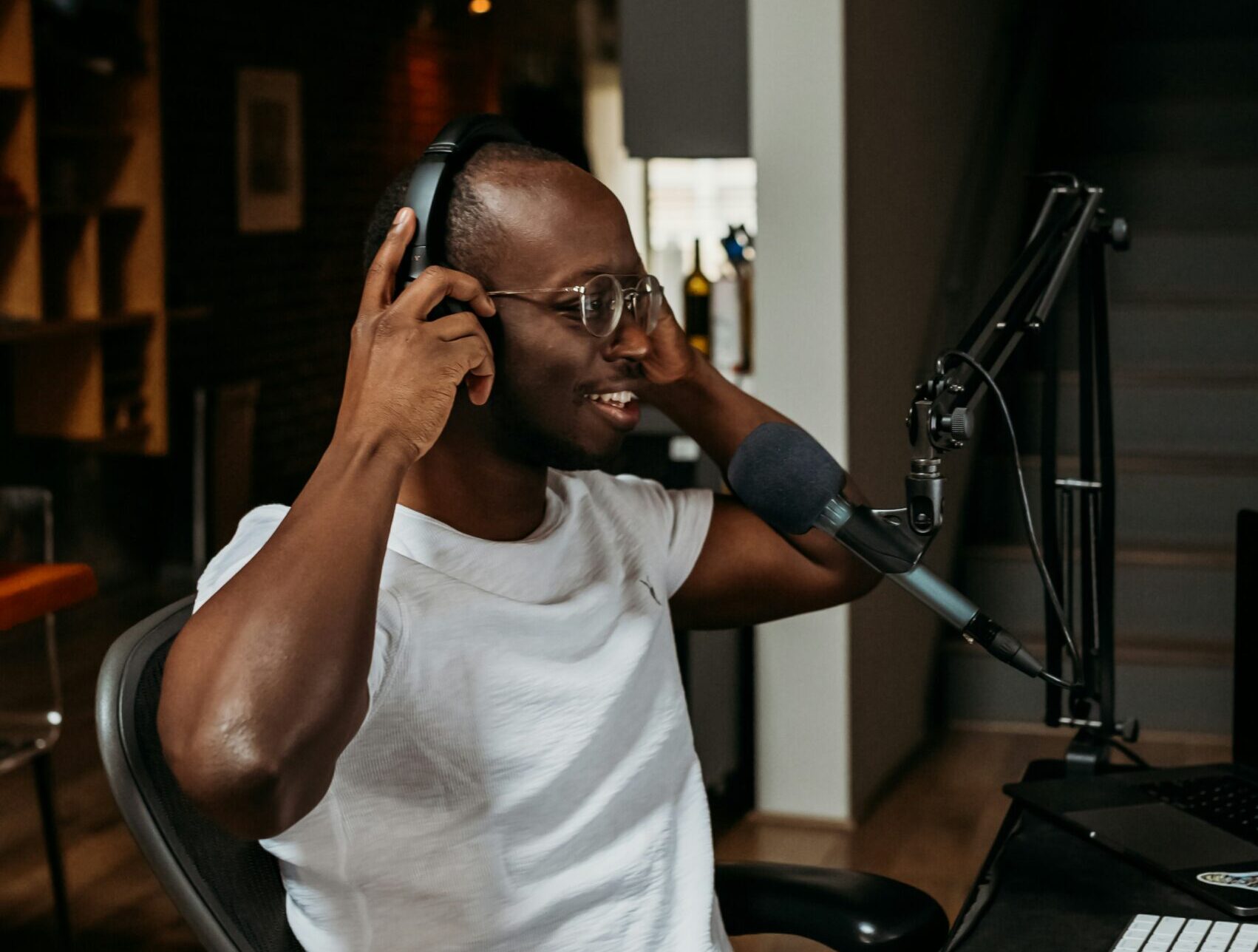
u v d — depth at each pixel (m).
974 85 4.39
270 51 6.89
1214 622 3.88
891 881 1.35
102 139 5.48
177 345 6.18
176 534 6.09
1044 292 1.38
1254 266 4.66
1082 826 1.34
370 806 1.09
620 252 1.19
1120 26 5.48
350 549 0.99
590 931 1.19
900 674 3.65
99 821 3.44
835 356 3.13
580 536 1.30
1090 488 1.55
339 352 7.72
